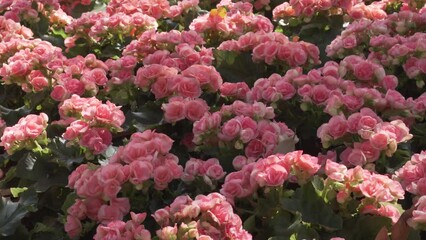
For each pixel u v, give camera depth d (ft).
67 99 7.36
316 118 7.16
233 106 6.89
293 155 6.07
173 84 7.32
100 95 7.84
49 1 9.36
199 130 6.72
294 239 5.93
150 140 6.38
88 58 7.88
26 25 9.36
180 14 9.15
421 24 8.29
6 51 8.21
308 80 7.18
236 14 8.46
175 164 6.33
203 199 5.88
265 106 6.89
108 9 9.21
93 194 6.21
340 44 8.05
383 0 9.22
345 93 7.14
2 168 7.48
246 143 6.70
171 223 5.86
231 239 5.81
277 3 9.71
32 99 7.75
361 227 5.98
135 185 6.19
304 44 7.79
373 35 8.07
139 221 5.88
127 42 8.66
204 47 8.14
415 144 7.04
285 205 6.00
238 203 6.23
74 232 6.25
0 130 7.57
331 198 6.02
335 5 8.66
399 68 7.78
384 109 6.91
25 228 6.57
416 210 5.79
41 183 6.86
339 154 6.74
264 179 6.02
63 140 7.01
